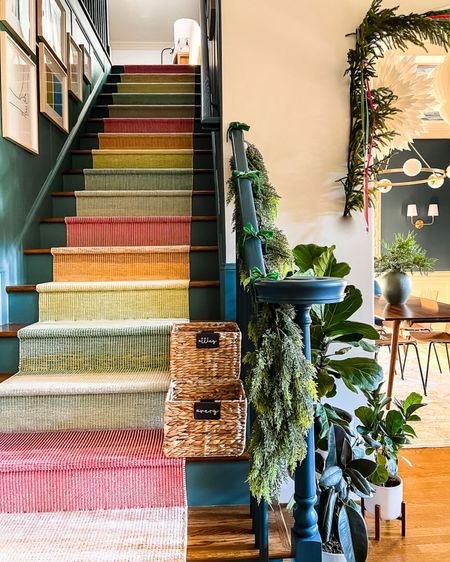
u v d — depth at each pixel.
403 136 2.07
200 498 1.55
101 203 2.96
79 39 3.83
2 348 1.98
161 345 1.98
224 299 2.07
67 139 3.41
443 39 1.95
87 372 1.95
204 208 2.96
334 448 1.64
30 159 2.65
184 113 4.27
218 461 1.54
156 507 1.51
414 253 4.16
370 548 1.96
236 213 1.50
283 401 1.07
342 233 2.10
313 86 2.07
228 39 2.05
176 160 3.47
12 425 1.73
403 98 2.01
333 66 2.06
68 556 1.28
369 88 2.02
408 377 5.09
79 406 1.75
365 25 1.96
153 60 7.02
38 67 2.80
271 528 1.47
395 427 2.02
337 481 1.59
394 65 2.02
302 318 1.10
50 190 2.94
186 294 2.25
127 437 1.67
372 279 2.11
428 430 3.36
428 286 7.70
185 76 5.02
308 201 2.09
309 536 1.14
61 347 1.96
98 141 3.74
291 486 1.97
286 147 2.08
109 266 2.48
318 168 2.08
